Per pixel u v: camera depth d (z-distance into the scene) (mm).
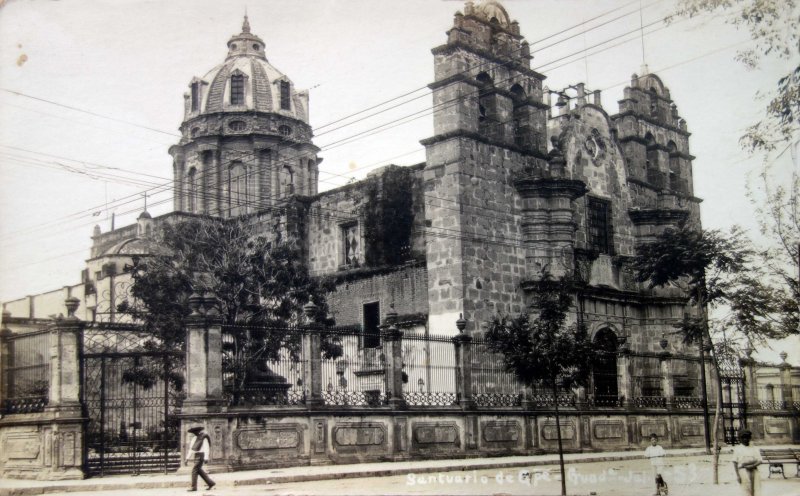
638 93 43750
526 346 21578
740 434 16391
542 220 35875
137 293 30953
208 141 51375
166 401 22094
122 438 26531
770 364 39281
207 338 21953
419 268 35719
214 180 51125
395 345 26453
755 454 16203
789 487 21719
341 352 28859
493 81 36531
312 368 24078
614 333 38625
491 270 34312
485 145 35094
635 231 41625
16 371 22875
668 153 44719
